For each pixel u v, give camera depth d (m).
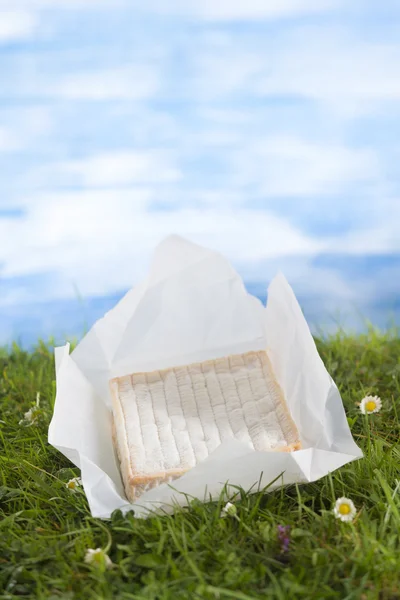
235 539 0.69
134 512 0.71
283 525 0.70
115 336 0.84
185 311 0.85
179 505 0.71
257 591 0.65
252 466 0.70
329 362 0.92
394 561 0.66
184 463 0.73
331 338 0.99
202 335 0.85
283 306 0.80
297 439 0.74
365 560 0.66
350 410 0.84
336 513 0.70
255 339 0.85
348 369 0.93
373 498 0.72
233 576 0.66
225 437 0.75
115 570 0.67
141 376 0.82
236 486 0.71
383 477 0.74
